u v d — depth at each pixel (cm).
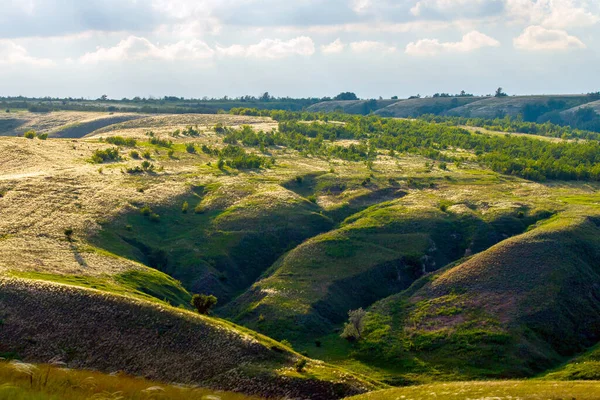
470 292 9669
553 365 8075
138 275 9550
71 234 10794
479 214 13575
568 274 9769
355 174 17638
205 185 15725
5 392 3297
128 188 14525
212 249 11844
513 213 13375
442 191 15788
